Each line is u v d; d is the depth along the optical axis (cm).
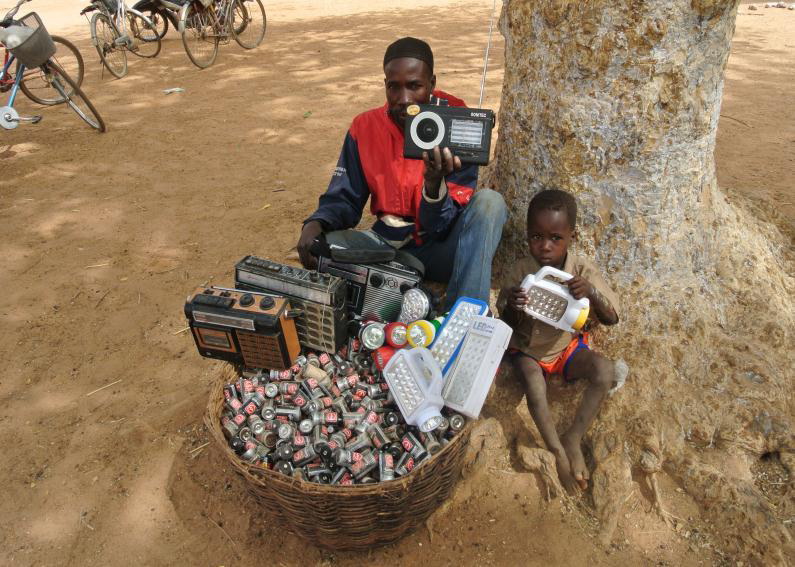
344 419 232
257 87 820
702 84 240
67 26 1384
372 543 221
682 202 262
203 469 259
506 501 243
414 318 254
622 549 227
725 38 237
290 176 536
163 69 932
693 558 223
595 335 273
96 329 346
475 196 261
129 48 911
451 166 229
